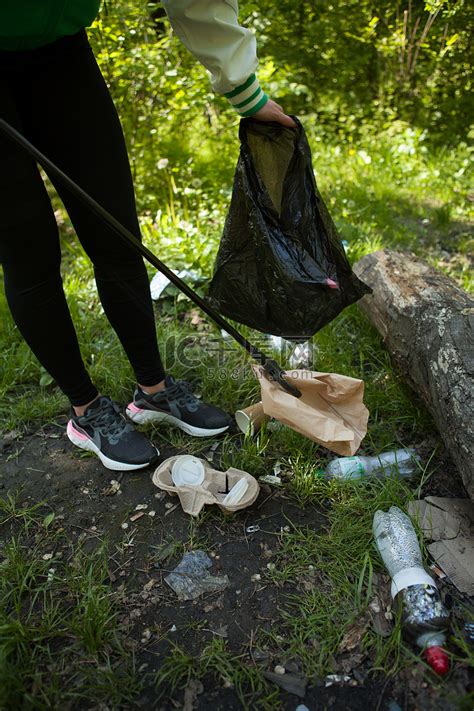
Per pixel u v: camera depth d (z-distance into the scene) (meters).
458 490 2.02
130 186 1.95
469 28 4.42
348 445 1.86
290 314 1.99
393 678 1.50
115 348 2.76
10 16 1.49
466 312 2.17
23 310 1.88
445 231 3.83
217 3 1.71
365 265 2.77
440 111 5.30
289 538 1.87
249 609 1.69
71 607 1.71
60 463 2.22
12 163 1.64
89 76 1.75
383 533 1.79
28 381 2.67
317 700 1.47
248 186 1.90
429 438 2.24
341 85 5.66
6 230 1.70
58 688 1.50
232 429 2.33
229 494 1.95
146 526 1.95
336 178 4.48
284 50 5.59
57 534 1.94
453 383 1.93
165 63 4.08
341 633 1.60
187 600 1.72
